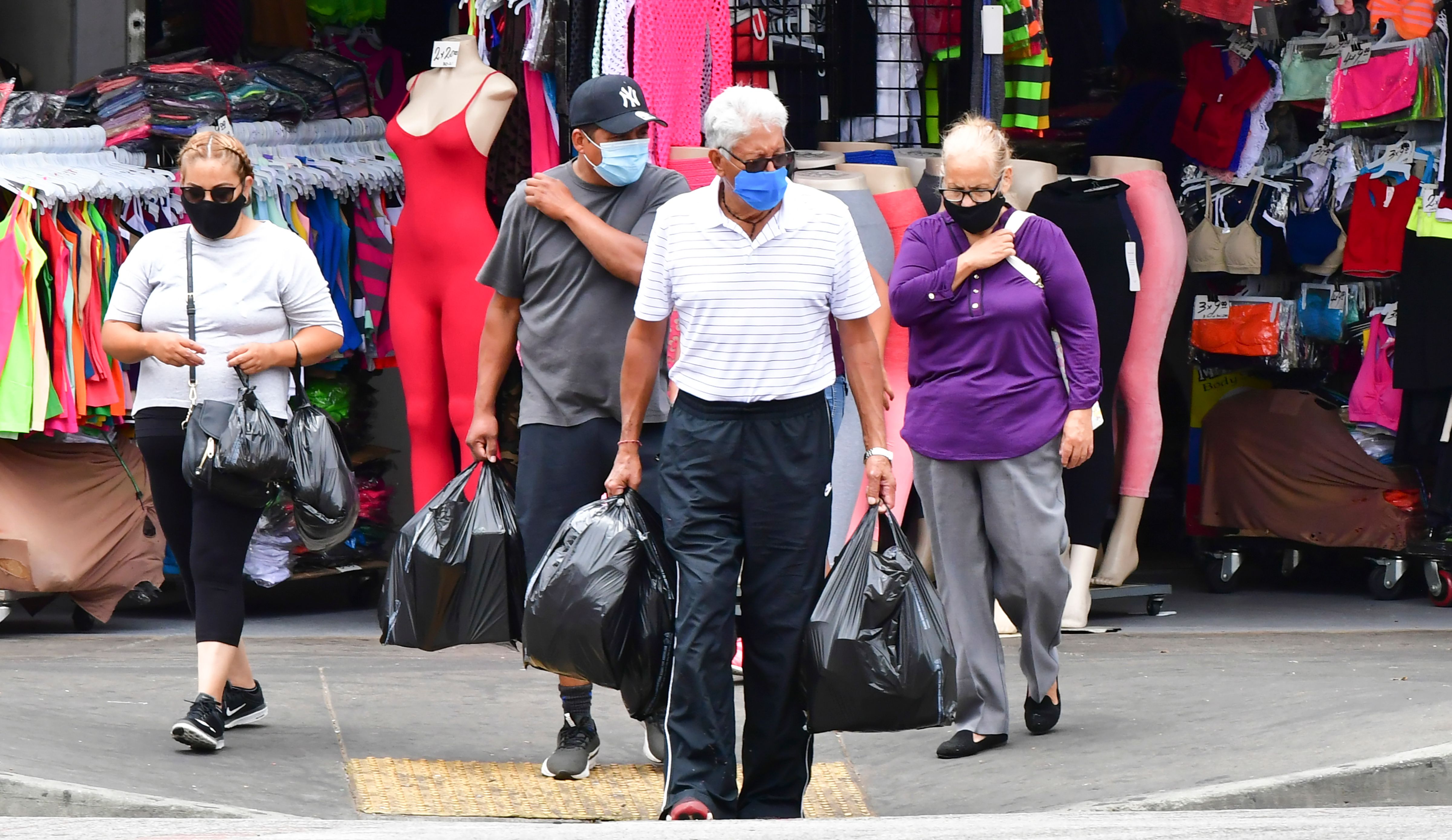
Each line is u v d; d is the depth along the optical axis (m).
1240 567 34.69
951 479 20.83
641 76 26.50
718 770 16.83
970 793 19.33
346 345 30.73
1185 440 38.41
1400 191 32.62
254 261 20.02
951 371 20.72
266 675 24.73
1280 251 35.47
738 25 30.44
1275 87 34.03
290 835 14.87
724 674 16.84
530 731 22.06
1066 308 20.42
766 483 16.70
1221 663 25.94
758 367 16.56
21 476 27.77
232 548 19.80
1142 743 20.64
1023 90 31.67
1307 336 34.66
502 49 28.77
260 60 33.72
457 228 27.72
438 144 27.58
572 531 17.36
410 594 19.25
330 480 20.17
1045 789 19.08
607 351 19.52
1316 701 21.97
